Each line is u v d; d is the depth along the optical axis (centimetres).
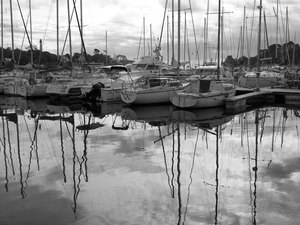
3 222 614
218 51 2261
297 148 1152
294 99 2366
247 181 818
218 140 1280
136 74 2870
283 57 4319
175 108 2092
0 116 1905
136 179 842
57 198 722
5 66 3027
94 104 2391
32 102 2550
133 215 637
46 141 1277
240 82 3088
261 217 620
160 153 1096
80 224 603
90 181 829
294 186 777
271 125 1594
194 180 831
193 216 630
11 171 915
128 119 1764
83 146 1194
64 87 2450
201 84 2117
